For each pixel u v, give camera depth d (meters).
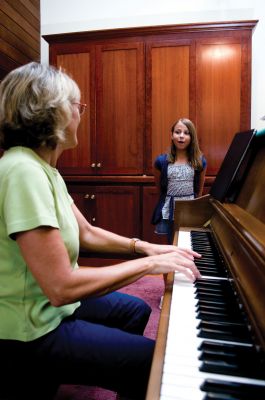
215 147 2.91
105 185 3.08
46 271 0.69
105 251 1.18
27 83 0.78
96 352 0.76
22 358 0.76
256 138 1.32
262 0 3.17
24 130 0.79
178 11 3.33
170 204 2.39
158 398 0.44
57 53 3.11
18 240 0.70
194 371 0.49
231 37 2.83
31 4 3.35
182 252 1.01
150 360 0.74
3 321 0.76
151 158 3.00
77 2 3.50
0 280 0.76
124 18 3.43
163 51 2.92
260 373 0.49
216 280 0.86
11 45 3.01
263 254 0.56
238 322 0.63
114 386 0.77
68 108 0.82
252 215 0.99
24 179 0.71
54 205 0.79
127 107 3.01
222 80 2.87
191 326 0.62
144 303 1.12
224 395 0.44
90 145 3.10
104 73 3.03
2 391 0.76
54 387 0.83
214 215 1.47
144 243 1.17
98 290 0.74
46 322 0.78
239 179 1.37
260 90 3.21
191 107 2.91
